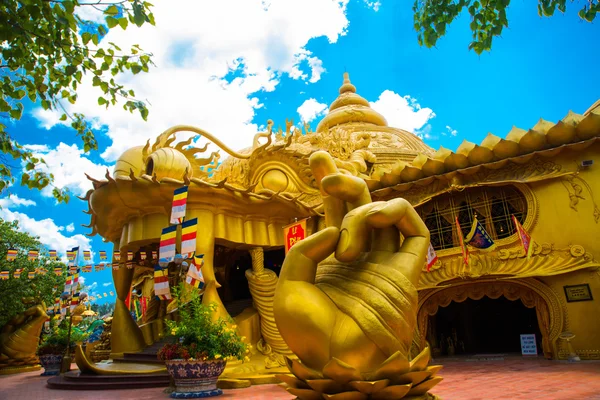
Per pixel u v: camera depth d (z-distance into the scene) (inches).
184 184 548.4
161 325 722.2
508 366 562.6
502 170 674.2
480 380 442.6
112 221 612.4
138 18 282.7
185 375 403.9
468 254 666.8
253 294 620.4
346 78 1373.0
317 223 706.2
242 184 759.7
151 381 497.0
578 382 392.5
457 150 705.0
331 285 234.4
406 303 223.8
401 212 243.8
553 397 324.8
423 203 713.6
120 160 645.3
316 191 736.3
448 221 708.0
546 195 637.9
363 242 240.5
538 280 621.0
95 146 411.5
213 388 415.2
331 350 213.9
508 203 675.4
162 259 461.1
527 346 694.5
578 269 588.1
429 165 711.1
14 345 863.7
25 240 930.1
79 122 399.9
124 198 559.2
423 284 693.9
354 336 212.1
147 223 579.5
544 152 633.0
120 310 683.4
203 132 683.4
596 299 575.8
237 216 615.5
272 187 732.7
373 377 208.8
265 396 407.2
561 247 610.9
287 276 226.4
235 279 872.3
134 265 657.0
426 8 331.3
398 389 201.0
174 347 411.5
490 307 986.7
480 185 671.1
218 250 792.3
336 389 206.4
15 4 280.8
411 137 1091.3
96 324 951.6
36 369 899.4
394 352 216.1
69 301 664.4
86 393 467.5
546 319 612.7
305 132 933.2
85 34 312.2
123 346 658.2
